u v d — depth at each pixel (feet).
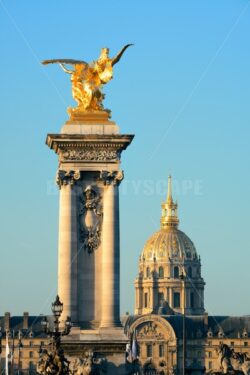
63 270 573.74
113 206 576.61
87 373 543.39
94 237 577.02
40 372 499.92
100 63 588.50
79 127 578.66
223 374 599.57
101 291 574.97
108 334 565.53
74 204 576.20
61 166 575.79
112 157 578.25
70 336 563.07
